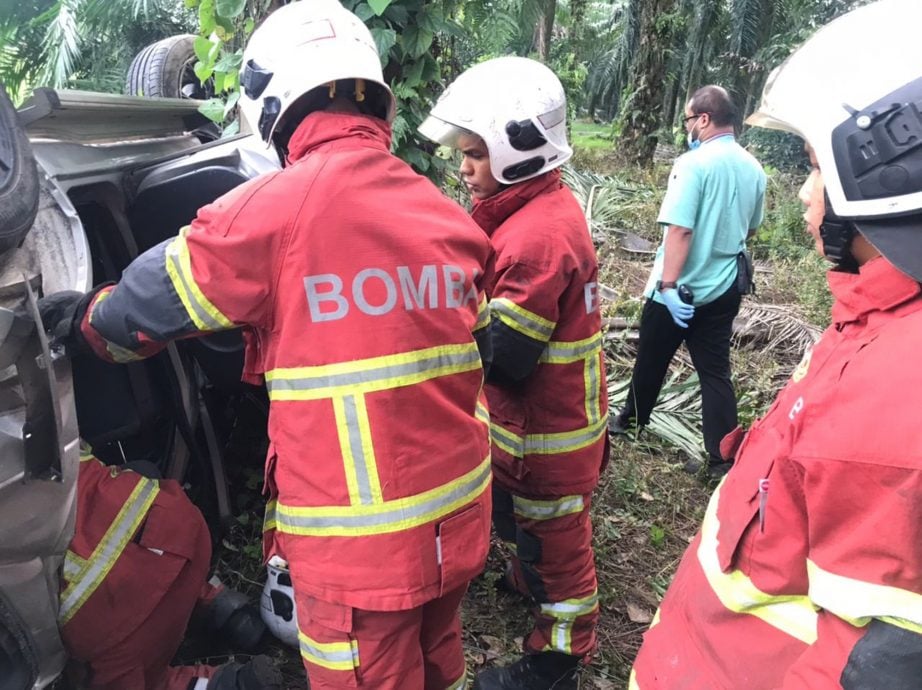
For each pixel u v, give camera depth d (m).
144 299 1.31
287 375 1.32
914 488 0.81
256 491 2.78
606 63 17.84
